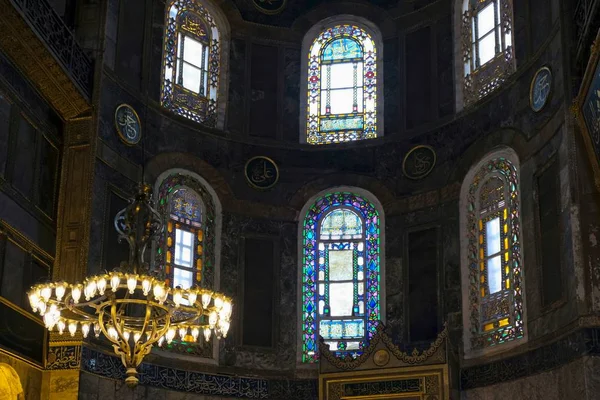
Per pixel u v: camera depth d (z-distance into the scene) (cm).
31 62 1312
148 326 1141
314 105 1797
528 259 1399
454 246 1560
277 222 1684
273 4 1827
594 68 1123
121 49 1551
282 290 1644
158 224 1110
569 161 1293
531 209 1409
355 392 1475
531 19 1488
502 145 1513
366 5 1814
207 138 1678
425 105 1691
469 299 1520
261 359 1586
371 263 1661
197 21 1758
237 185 1681
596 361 1202
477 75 1633
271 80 1783
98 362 1359
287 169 1722
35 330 1298
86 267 1371
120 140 1502
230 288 1609
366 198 1702
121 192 1484
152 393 1442
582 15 1302
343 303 1648
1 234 1217
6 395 1251
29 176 1317
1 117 1240
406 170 1667
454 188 1589
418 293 1579
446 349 1432
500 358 1420
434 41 1722
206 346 1548
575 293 1243
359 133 1758
